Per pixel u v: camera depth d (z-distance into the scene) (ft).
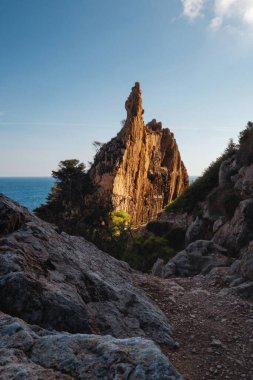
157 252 115.85
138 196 370.94
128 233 146.30
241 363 31.83
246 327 39.96
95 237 120.78
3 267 30.99
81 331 29.43
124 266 58.59
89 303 35.04
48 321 28.58
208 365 31.22
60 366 18.85
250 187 93.91
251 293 50.42
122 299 38.42
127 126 358.64
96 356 19.54
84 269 40.50
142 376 17.39
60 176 174.50
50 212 151.64
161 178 414.00
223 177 116.47
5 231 38.40
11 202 45.96
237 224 84.79
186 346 34.96
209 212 109.29
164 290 51.01
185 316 42.73
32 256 35.81
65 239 49.49
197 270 72.08
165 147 437.58
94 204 155.74
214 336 37.32
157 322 36.91
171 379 17.31
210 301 48.29
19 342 21.03
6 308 28.32
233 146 148.25
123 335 32.91
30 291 29.30
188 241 113.50
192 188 153.58
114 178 316.40
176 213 151.23
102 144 358.84
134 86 374.43
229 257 74.33
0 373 17.04
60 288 32.24
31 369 17.57
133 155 356.79
